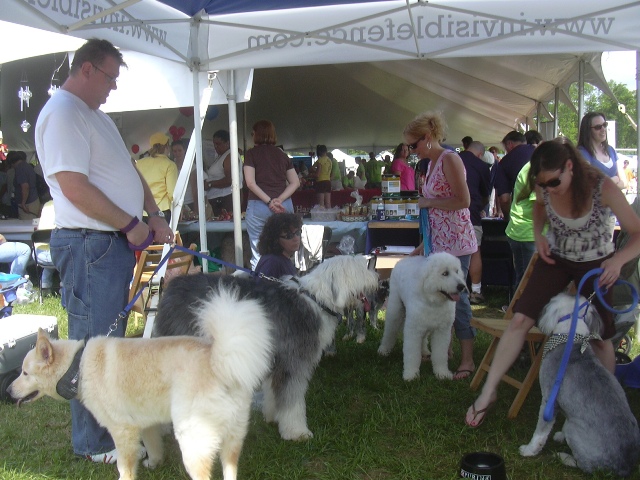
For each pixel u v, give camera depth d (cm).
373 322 590
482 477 278
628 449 281
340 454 330
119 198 304
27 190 977
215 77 560
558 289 336
